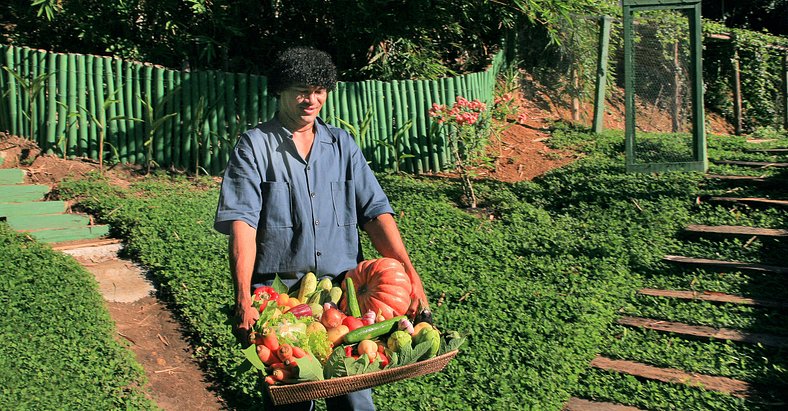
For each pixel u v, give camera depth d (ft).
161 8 35.35
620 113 45.06
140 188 31.19
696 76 34.17
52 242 26.89
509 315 23.38
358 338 12.21
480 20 40.37
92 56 32.45
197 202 30.22
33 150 32.01
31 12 36.04
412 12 37.11
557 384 20.04
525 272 26.35
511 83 42.06
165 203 29.81
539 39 43.37
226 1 35.73
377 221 14.07
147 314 23.27
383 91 35.68
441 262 26.73
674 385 20.11
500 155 37.88
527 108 43.04
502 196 32.58
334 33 37.70
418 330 12.48
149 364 20.88
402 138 35.86
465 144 35.86
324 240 13.69
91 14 35.04
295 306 12.50
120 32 36.06
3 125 32.73
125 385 19.24
